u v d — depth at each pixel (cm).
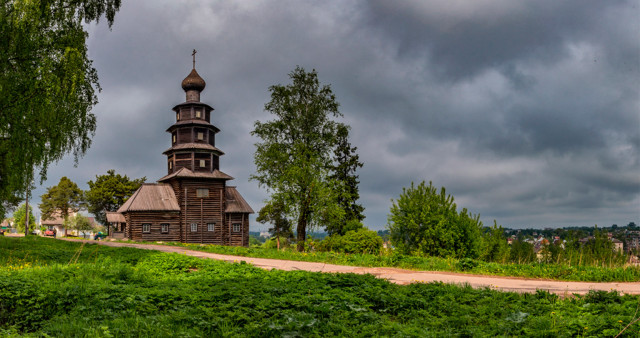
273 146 4072
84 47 2489
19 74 2238
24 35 2245
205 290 1241
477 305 1099
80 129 2455
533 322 884
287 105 4141
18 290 1114
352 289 1279
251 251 2884
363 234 3378
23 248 2623
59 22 2436
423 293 1233
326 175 4081
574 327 841
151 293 1117
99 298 1062
